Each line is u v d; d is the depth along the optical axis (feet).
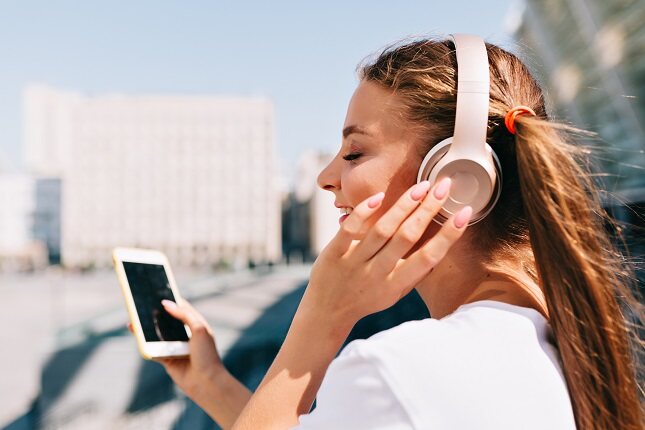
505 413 1.51
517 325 1.73
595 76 43.16
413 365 1.53
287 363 1.94
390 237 1.87
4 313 60.39
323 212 266.77
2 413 14.40
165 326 3.07
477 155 1.95
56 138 373.20
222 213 292.20
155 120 293.43
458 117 1.95
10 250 340.59
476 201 1.97
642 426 1.74
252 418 1.90
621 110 38.96
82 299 75.87
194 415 10.36
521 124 1.93
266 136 295.89
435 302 2.23
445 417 1.47
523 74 2.27
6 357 29.73
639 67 40.11
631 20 40.47
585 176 1.93
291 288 19.07
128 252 3.12
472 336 1.65
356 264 1.88
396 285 1.86
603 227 1.99
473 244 2.15
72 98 378.73
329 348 1.92
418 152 2.09
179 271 244.22
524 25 54.03
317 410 1.61
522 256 2.14
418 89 2.10
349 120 2.23
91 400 10.82
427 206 1.81
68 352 11.15
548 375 1.65
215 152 294.66
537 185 1.82
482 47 2.05
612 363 1.73
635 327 1.92
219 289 18.44
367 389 1.52
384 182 2.11
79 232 285.23
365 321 10.82
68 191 287.07
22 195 349.20
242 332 12.82
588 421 1.72
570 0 45.44
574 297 1.76
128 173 290.15
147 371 10.78
